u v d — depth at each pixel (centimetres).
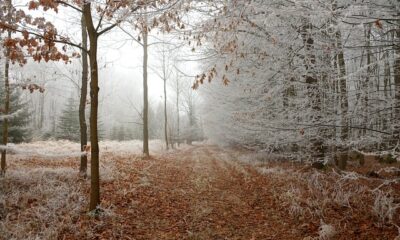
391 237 540
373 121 602
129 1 551
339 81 638
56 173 959
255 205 791
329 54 612
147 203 776
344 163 1120
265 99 829
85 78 1007
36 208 666
